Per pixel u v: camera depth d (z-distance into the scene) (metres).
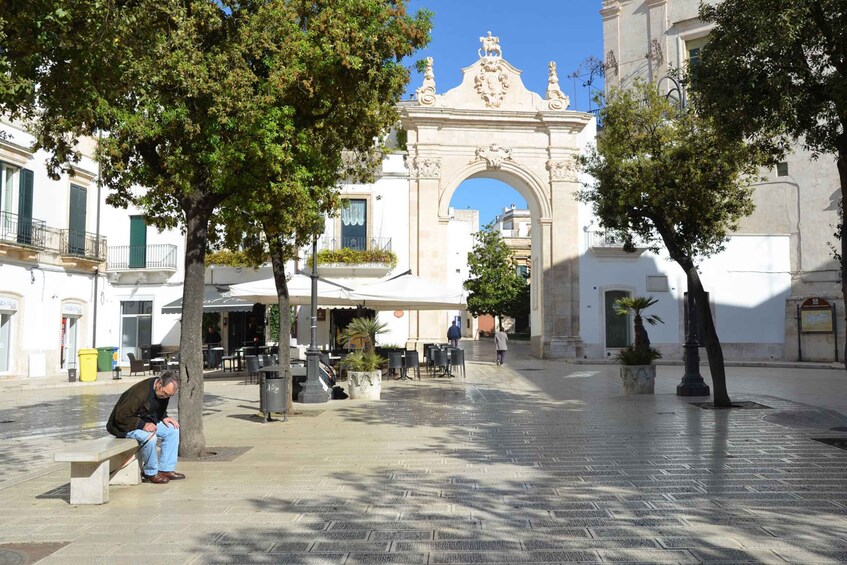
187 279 9.23
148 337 30.55
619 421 12.04
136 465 7.39
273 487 7.17
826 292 30.19
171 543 5.32
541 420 12.28
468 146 32.03
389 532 5.52
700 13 10.84
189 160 8.77
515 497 6.59
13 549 5.21
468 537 5.36
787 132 10.12
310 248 30.16
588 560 4.80
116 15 6.23
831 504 6.19
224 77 8.82
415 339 30.81
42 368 25.98
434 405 14.90
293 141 9.73
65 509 6.42
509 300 53.03
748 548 5.00
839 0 8.87
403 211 31.48
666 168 14.38
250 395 18.02
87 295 28.97
